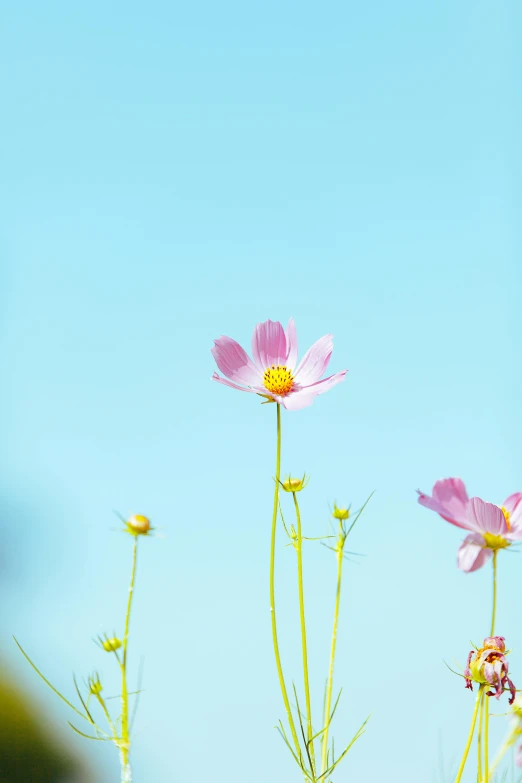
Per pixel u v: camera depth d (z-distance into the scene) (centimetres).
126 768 80
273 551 84
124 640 80
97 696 80
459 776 79
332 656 86
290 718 83
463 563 80
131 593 80
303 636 84
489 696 79
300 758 83
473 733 79
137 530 80
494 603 80
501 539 80
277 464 85
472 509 80
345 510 87
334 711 85
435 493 80
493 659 78
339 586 87
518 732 77
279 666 83
